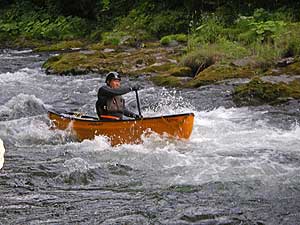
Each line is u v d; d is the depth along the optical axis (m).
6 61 28.98
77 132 13.00
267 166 10.29
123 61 24.27
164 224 7.78
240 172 9.99
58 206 8.55
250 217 7.95
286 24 23.83
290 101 16.02
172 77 20.27
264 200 8.60
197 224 7.76
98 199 8.85
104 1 38.25
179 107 16.50
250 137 12.67
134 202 8.66
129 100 17.73
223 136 12.79
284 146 11.84
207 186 9.30
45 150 12.21
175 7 34.88
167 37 28.81
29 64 27.59
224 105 16.31
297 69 18.45
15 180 9.91
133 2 37.91
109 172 10.30
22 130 14.05
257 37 23.66
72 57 25.81
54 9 42.62
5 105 17.41
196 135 12.89
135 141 12.41
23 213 8.26
